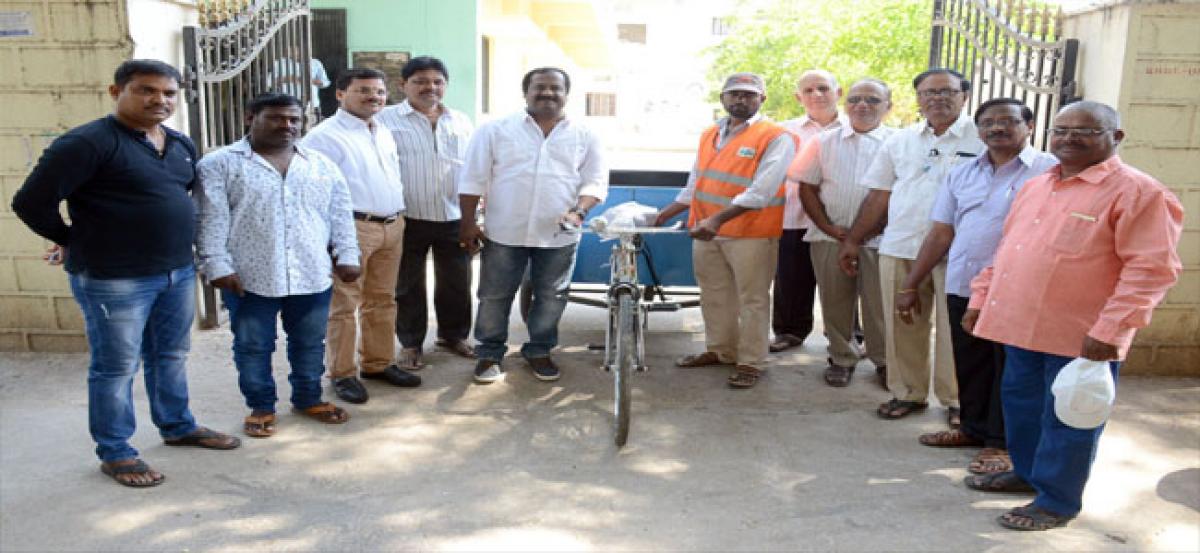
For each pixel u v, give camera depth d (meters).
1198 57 5.04
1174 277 2.97
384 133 4.77
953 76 4.23
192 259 3.79
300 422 4.39
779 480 3.82
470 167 4.87
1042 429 3.36
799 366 5.54
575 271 5.80
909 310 4.22
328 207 4.19
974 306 3.62
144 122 3.40
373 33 9.83
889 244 4.41
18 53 5.22
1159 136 5.12
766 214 4.91
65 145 3.23
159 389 3.92
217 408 4.57
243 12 6.15
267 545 3.18
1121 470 3.94
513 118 4.86
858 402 4.86
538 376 5.15
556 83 4.74
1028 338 3.28
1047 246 3.23
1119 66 5.05
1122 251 3.05
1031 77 5.66
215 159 3.85
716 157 4.99
